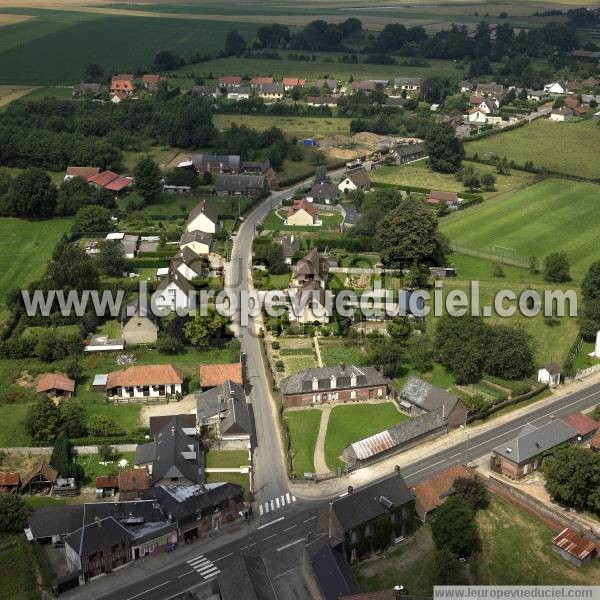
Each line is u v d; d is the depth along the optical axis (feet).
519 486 590.55
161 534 522.06
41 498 573.74
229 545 529.04
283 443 640.17
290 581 490.08
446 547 509.35
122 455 620.90
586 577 506.48
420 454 626.23
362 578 501.97
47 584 491.31
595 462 557.33
